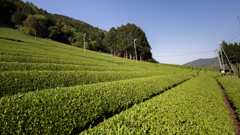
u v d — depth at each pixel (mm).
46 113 4664
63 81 10562
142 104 6367
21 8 102625
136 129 3855
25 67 12531
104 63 31984
